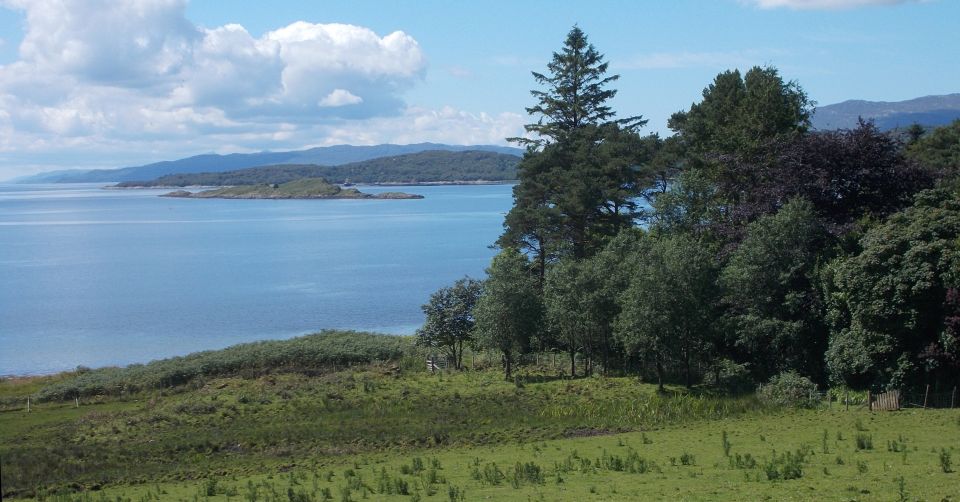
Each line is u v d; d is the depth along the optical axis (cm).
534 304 5634
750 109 6831
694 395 4828
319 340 6962
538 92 8069
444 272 14800
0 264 16875
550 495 2578
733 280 5034
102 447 3969
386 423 4303
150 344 8650
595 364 5925
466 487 2816
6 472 3525
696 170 6525
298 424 4334
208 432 4203
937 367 4144
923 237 4266
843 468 2711
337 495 2802
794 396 4428
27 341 8850
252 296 12194
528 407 4638
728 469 2848
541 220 6938
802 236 4978
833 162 5475
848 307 4531
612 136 7569
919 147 9325
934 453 2906
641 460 2995
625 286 5453
